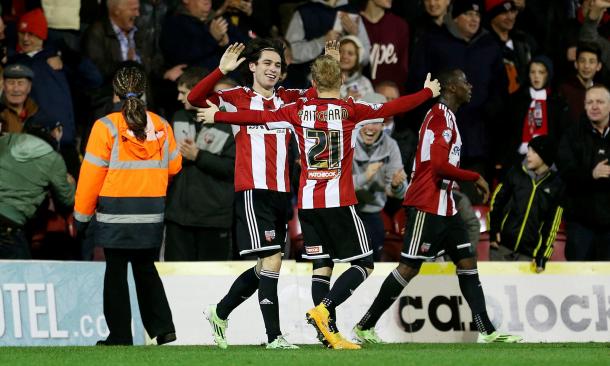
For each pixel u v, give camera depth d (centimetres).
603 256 4003
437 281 3562
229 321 3419
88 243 3684
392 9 4928
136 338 3334
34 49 3969
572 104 4647
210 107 2642
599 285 3681
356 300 3512
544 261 3619
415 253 3125
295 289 3494
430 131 3091
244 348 2781
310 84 4281
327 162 2645
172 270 3419
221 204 3659
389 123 4112
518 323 3584
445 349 2794
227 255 3703
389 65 4572
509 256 3797
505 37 4806
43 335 3212
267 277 2673
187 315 3403
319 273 2756
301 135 2641
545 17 5081
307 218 2695
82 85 4116
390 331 3500
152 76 4294
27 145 3456
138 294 2880
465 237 3186
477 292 3216
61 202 3547
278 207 2691
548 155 3709
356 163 3816
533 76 4484
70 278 3294
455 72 3116
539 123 4462
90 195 2747
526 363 2291
